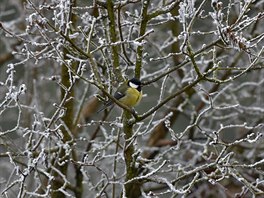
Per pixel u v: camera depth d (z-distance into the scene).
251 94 18.47
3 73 20.09
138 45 9.80
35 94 14.75
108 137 12.23
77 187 12.85
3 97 18.64
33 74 17.23
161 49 14.24
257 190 9.56
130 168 10.46
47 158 10.99
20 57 16.27
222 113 18.17
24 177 9.80
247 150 16.34
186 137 15.17
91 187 11.41
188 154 16.06
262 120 16.56
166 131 16.28
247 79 19.36
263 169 15.15
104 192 10.80
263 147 15.74
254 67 9.16
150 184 16.19
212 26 18.38
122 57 11.01
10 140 11.03
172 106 16.03
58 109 10.35
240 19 8.97
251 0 8.76
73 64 12.31
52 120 10.34
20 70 19.64
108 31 10.72
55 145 13.22
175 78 15.37
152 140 16.16
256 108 15.30
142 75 14.37
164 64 15.59
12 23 16.33
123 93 10.54
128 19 13.30
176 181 10.09
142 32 10.35
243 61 16.62
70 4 9.32
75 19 12.51
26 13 15.19
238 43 8.38
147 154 16.19
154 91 21.02
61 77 12.60
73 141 11.78
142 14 10.27
